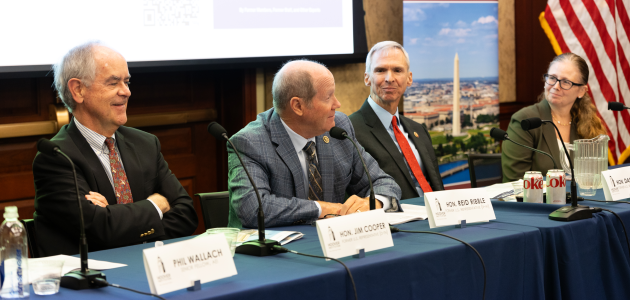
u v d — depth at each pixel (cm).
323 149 229
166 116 352
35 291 124
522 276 169
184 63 327
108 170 208
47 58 291
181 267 123
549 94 307
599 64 415
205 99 376
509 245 167
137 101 346
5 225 123
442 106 460
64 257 150
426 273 150
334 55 380
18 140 313
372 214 154
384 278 142
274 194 212
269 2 354
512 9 512
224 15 339
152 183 219
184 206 218
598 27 414
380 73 273
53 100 321
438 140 461
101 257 156
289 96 213
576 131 311
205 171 380
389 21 413
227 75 374
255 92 369
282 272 135
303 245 164
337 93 401
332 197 228
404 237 169
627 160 457
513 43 517
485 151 487
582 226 182
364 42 393
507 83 518
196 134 375
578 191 240
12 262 122
